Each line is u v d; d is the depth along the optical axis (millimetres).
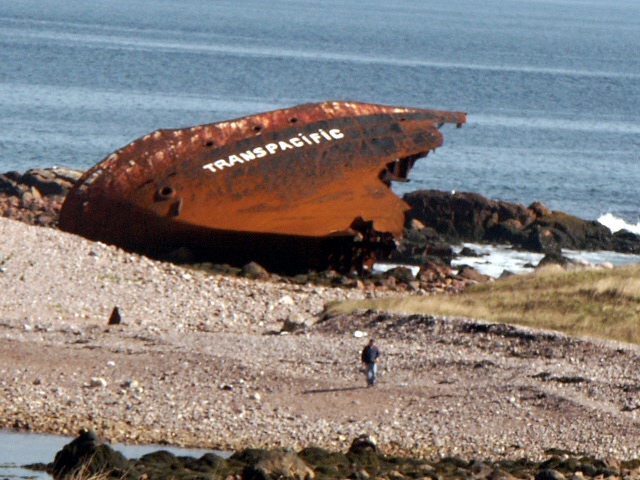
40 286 140125
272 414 94500
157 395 97875
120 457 77438
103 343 113125
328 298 157500
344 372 105938
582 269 157875
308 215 190000
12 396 95312
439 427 92875
